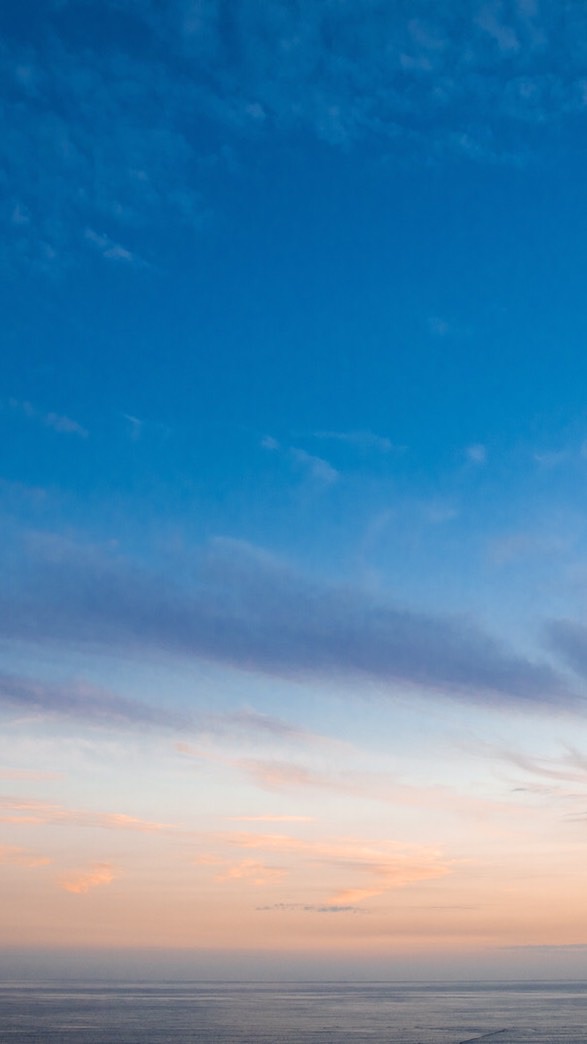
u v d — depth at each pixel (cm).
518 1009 16488
